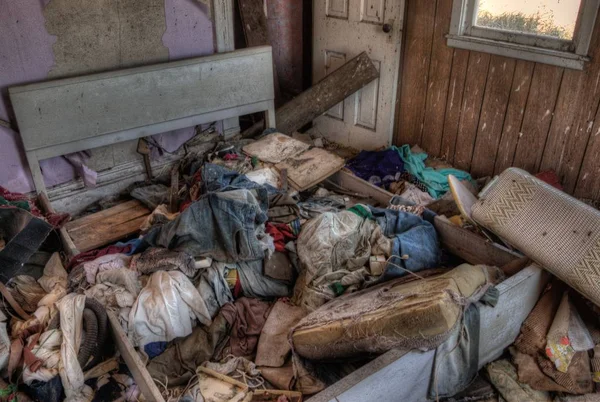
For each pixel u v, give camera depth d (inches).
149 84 119.4
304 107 150.6
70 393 73.0
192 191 116.2
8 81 105.0
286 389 77.0
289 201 108.4
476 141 128.8
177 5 121.6
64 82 107.6
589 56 100.2
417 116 142.3
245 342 86.5
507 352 81.2
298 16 164.9
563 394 74.4
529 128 115.8
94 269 90.5
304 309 89.4
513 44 112.1
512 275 80.1
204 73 127.4
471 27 121.3
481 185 128.3
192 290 86.6
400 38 135.2
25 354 73.3
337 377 75.3
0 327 75.9
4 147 108.2
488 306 70.4
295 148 132.7
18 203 101.7
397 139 151.3
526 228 80.1
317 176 122.9
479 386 77.5
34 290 92.0
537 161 117.0
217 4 127.7
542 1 106.2
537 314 79.9
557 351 73.9
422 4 128.6
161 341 82.8
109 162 125.6
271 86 141.9
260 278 94.0
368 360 72.7
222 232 92.1
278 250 97.7
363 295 80.0
